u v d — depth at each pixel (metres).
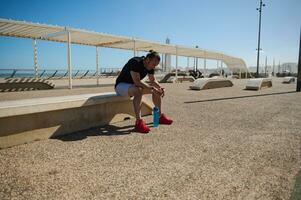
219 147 2.74
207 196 1.65
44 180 1.90
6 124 2.69
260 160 2.33
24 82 12.09
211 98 8.22
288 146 2.78
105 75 24.16
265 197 1.64
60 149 2.67
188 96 8.91
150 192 1.71
